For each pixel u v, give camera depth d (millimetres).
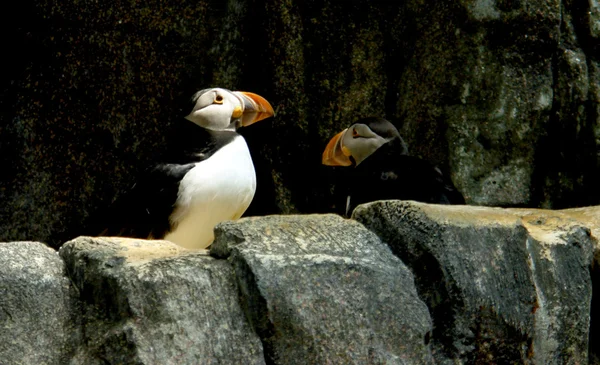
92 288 5906
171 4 12125
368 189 10195
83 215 11984
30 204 11930
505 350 6887
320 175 12406
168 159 10133
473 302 6734
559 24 11836
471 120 11836
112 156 12094
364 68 12383
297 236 6328
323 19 12391
